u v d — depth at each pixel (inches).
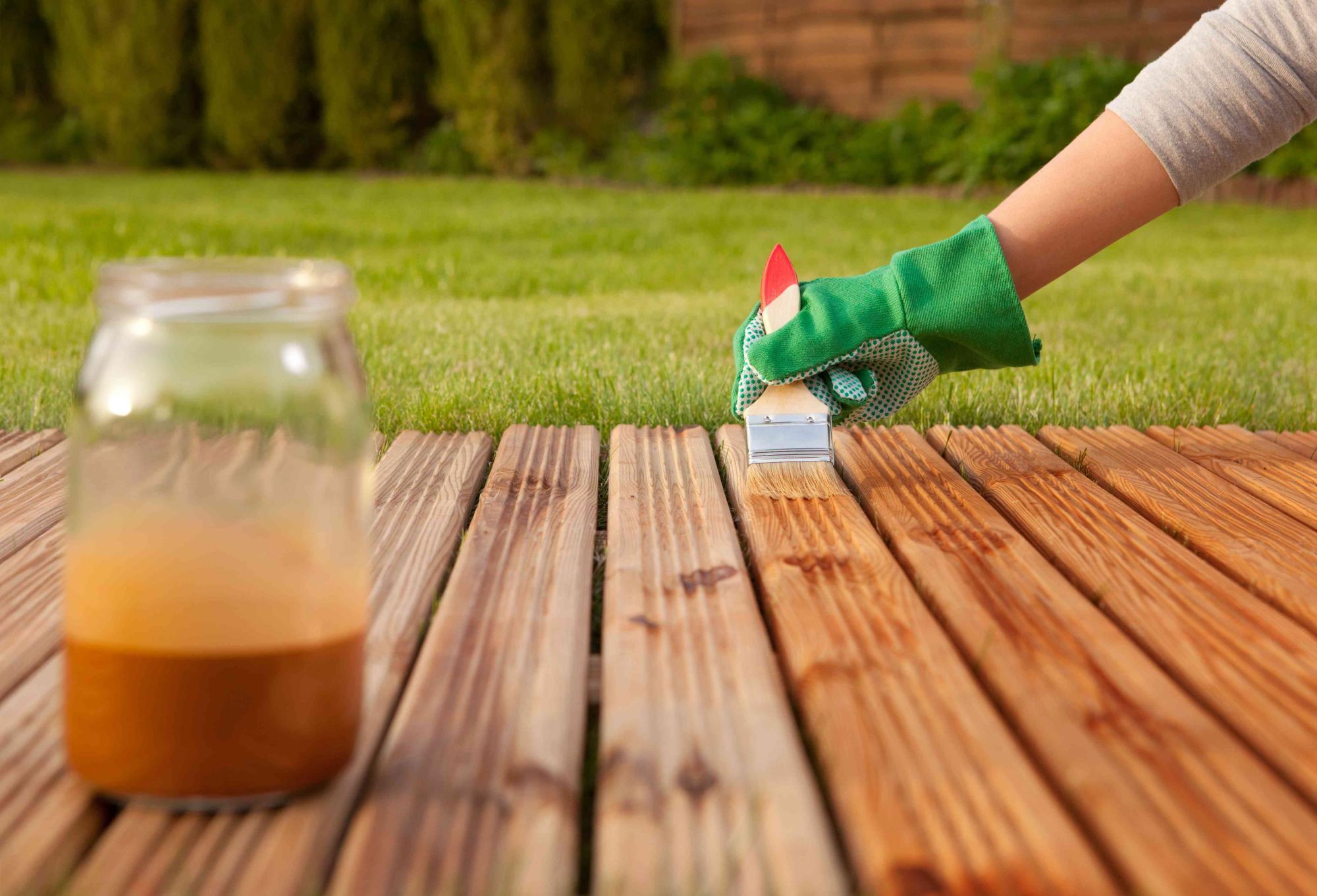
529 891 30.2
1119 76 258.1
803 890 30.1
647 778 33.1
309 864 30.9
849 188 282.2
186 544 31.2
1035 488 52.1
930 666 37.7
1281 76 49.2
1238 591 42.9
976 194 261.7
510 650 38.5
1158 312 115.6
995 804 32.4
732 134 292.0
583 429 60.9
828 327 49.8
